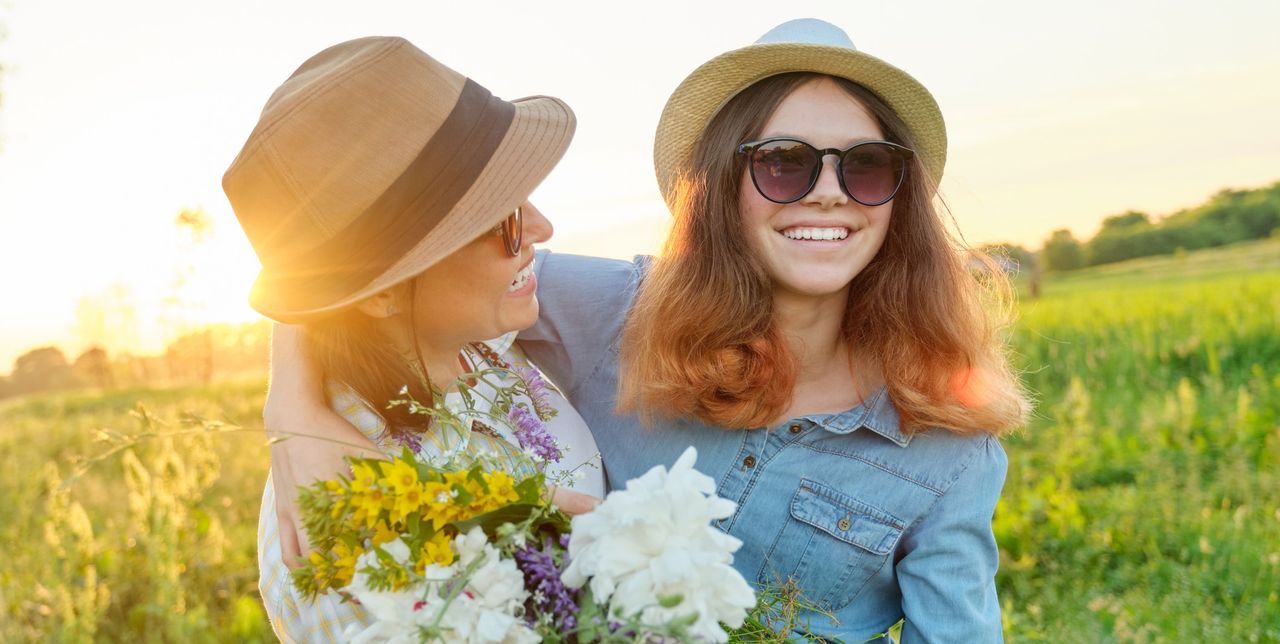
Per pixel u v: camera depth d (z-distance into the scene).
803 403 2.23
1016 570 4.75
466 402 1.84
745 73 2.13
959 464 2.18
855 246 2.07
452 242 1.74
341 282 1.76
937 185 2.31
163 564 4.31
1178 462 6.05
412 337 1.90
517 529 1.43
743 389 2.12
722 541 1.33
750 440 2.20
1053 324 11.70
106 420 10.72
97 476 6.95
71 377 24.73
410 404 1.83
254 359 20.72
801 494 2.17
